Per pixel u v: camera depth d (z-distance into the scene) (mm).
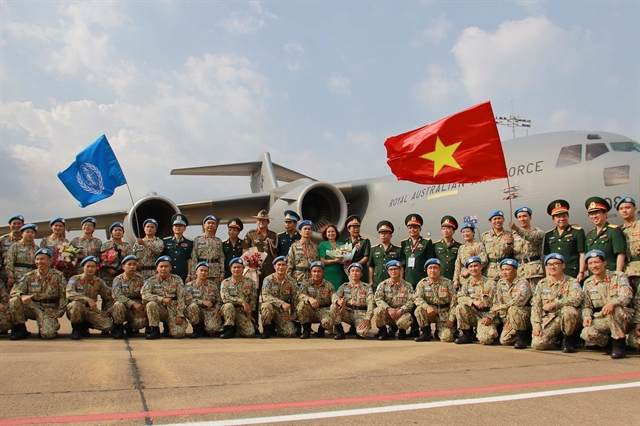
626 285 5555
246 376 4113
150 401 3270
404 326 7184
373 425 2830
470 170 7203
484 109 6996
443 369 4566
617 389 3807
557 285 5980
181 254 8328
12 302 6660
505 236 7059
